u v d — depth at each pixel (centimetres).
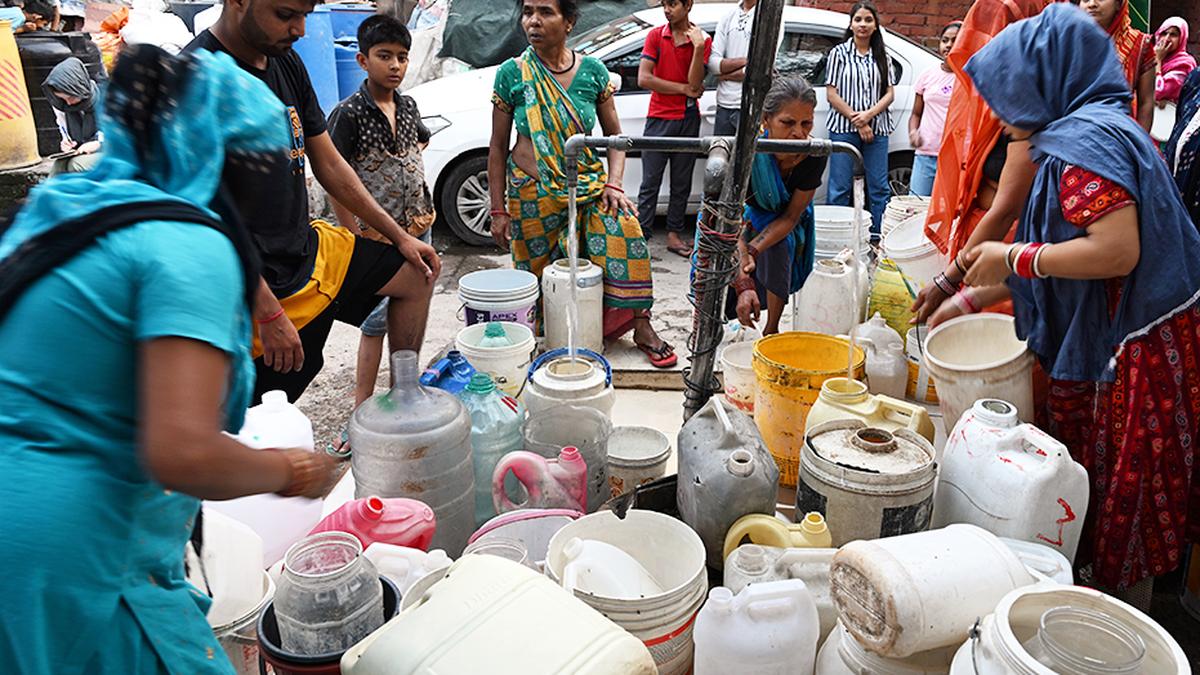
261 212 129
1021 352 209
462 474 210
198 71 119
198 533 151
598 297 320
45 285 107
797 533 180
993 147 250
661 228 634
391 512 188
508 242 351
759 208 287
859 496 179
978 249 208
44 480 105
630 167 577
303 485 117
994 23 256
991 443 187
